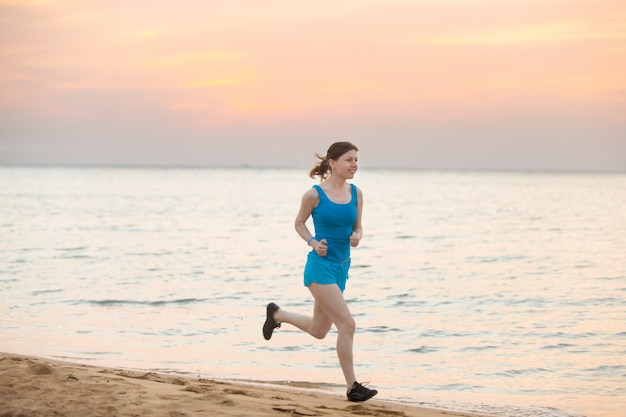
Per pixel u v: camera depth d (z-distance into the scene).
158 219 59.84
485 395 9.97
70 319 15.80
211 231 48.31
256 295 20.39
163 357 12.05
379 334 14.69
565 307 18.52
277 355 12.36
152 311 17.22
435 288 22.30
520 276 25.66
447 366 11.81
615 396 9.96
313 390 9.70
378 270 27.61
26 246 35.41
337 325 7.66
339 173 7.58
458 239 43.19
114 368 10.34
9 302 18.12
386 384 10.55
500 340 14.06
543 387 10.47
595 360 12.29
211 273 26.05
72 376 7.52
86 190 132.12
